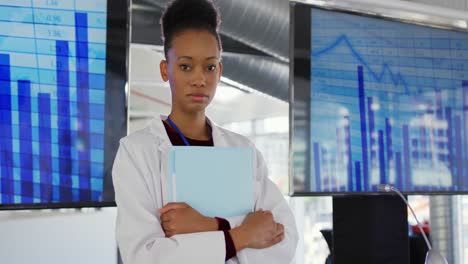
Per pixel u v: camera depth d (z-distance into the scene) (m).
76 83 1.83
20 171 1.73
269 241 1.12
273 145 4.46
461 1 2.98
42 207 1.74
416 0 2.88
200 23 1.14
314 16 2.22
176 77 1.14
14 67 1.73
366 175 2.29
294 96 2.16
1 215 1.61
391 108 2.37
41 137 1.77
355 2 2.27
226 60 2.71
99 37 1.87
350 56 2.29
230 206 1.12
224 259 1.04
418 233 2.60
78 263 1.95
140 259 1.04
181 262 1.02
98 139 1.86
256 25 2.56
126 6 1.90
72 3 1.83
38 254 1.65
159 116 1.24
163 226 1.08
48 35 1.79
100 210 2.23
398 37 2.40
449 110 2.51
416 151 2.41
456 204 2.95
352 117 2.28
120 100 1.89
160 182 1.15
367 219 2.21
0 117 1.71
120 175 1.13
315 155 2.18
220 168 1.12
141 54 3.54
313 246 4.40
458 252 2.93
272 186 1.31
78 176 1.83
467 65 2.57
